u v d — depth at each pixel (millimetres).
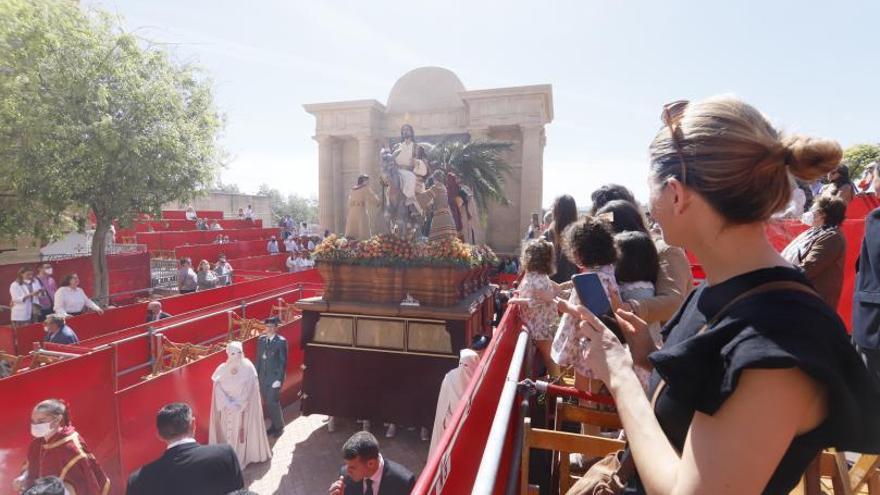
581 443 1920
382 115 27000
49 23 12219
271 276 13914
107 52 12680
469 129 24312
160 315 9586
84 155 12211
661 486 763
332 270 7070
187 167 14352
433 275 6680
